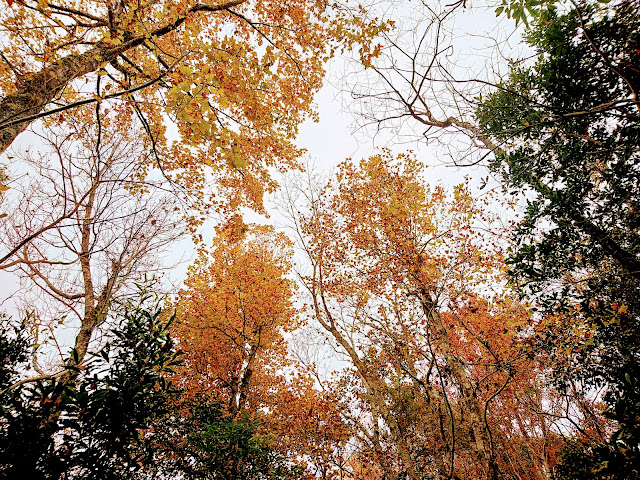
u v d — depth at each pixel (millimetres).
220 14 7746
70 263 4816
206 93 3783
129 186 5949
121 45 5730
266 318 13875
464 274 8922
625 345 5293
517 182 5727
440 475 7871
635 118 2984
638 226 5277
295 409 11930
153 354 3637
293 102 8297
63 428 2979
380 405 8523
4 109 4066
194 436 7176
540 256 6012
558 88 5383
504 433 12492
